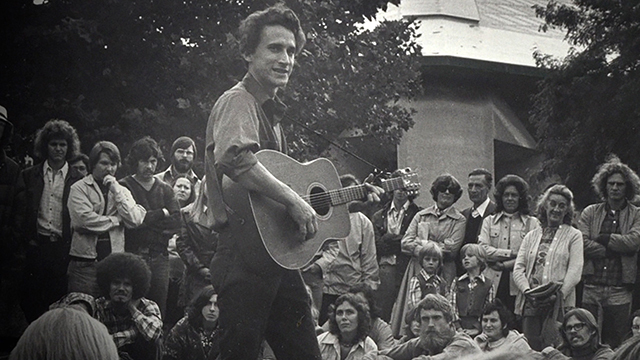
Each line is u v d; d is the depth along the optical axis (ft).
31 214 32.37
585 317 29.94
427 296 30.04
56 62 57.52
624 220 33.32
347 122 62.34
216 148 18.94
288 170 20.17
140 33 57.72
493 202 36.11
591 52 76.74
